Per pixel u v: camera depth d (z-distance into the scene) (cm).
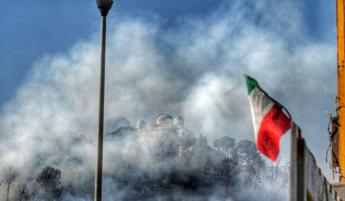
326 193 2042
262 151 1541
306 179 1569
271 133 1532
